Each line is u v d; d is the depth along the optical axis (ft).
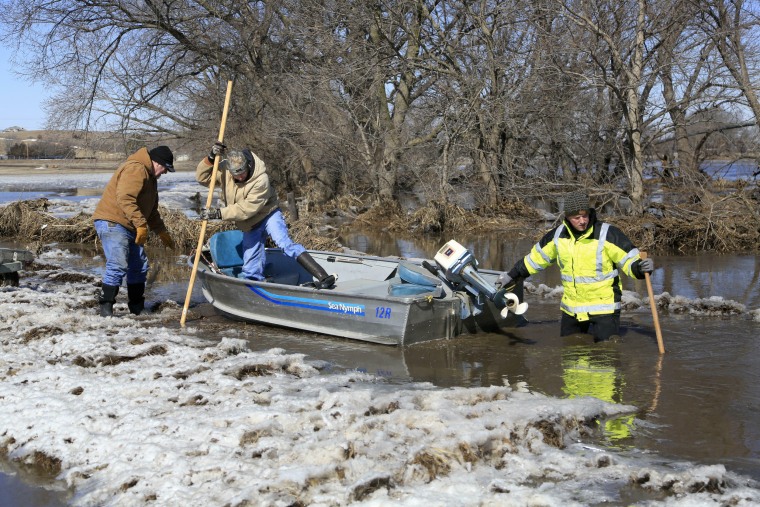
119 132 81.25
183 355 20.35
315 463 13.57
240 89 77.41
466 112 61.87
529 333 24.53
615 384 19.11
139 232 25.14
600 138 61.00
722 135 56.54
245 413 15.58
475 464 13.91
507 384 19.25
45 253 43.86
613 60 55.01
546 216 60.49
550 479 13.56
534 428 15.24
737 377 19.57
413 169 65.26
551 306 28.89
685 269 37.70
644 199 53.47
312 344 23.54
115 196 25.68
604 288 22.86
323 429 15.01
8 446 15.35
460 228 58.80
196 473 13.38
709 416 16.79
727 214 45.98
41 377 18.52
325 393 16.61
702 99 51.80
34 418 16.07
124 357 20.33
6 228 51.37
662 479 13.25
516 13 60.18
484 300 24.17
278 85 75.20
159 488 12.98
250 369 19.43
